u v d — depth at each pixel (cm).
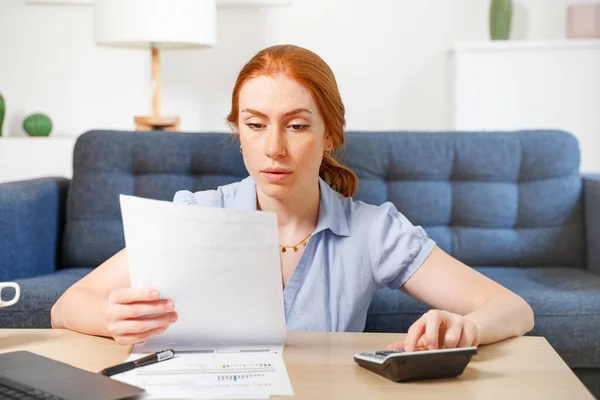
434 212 230
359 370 82
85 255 227
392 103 327
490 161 232
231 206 120
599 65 300
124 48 298
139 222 82
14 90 325
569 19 312
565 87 301
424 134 236
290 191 98
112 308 85
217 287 85
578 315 184
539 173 231
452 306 111
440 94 325
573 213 229
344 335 97
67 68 325
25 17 322
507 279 207
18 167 290
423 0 322
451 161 232
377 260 117
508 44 300
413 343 85
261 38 324
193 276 84
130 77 325
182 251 83
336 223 118
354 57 325
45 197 225
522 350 91
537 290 192
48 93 325
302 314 114
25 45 323
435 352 78
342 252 118
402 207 230
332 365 83
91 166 232
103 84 326
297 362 84
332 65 326
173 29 267
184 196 124
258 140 96
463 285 111
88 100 326
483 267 229
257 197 117
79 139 235
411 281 116
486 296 107
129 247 84
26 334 97
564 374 81
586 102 301
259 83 96
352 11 323
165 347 89
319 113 98
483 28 321
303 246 116
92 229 228
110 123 327
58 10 322
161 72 326
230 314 87
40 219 221
